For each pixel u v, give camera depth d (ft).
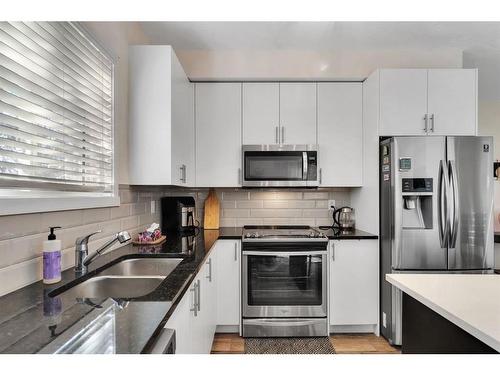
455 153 7.70
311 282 8.32
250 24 8.18
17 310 3.05
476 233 7.69
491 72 11.48
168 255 5.79
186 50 9.73
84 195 5.19
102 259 5.33
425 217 7.91
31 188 3.90
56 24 4.36
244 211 10.45
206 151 9.27
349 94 9.29
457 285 4.06
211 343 7.20
